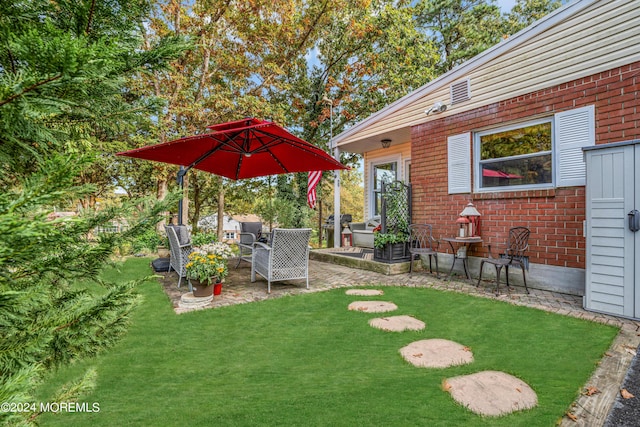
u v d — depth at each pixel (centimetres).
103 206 104
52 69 63
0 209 61
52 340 91
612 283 343
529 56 482
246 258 702
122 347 277
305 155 583
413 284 512
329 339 295
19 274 86
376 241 639
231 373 233
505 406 184
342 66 1376
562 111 446
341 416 177
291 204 1318
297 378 225
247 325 333
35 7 94
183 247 493
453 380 216
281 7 1156
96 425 172
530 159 488
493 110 525
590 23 422
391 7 1224
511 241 498
